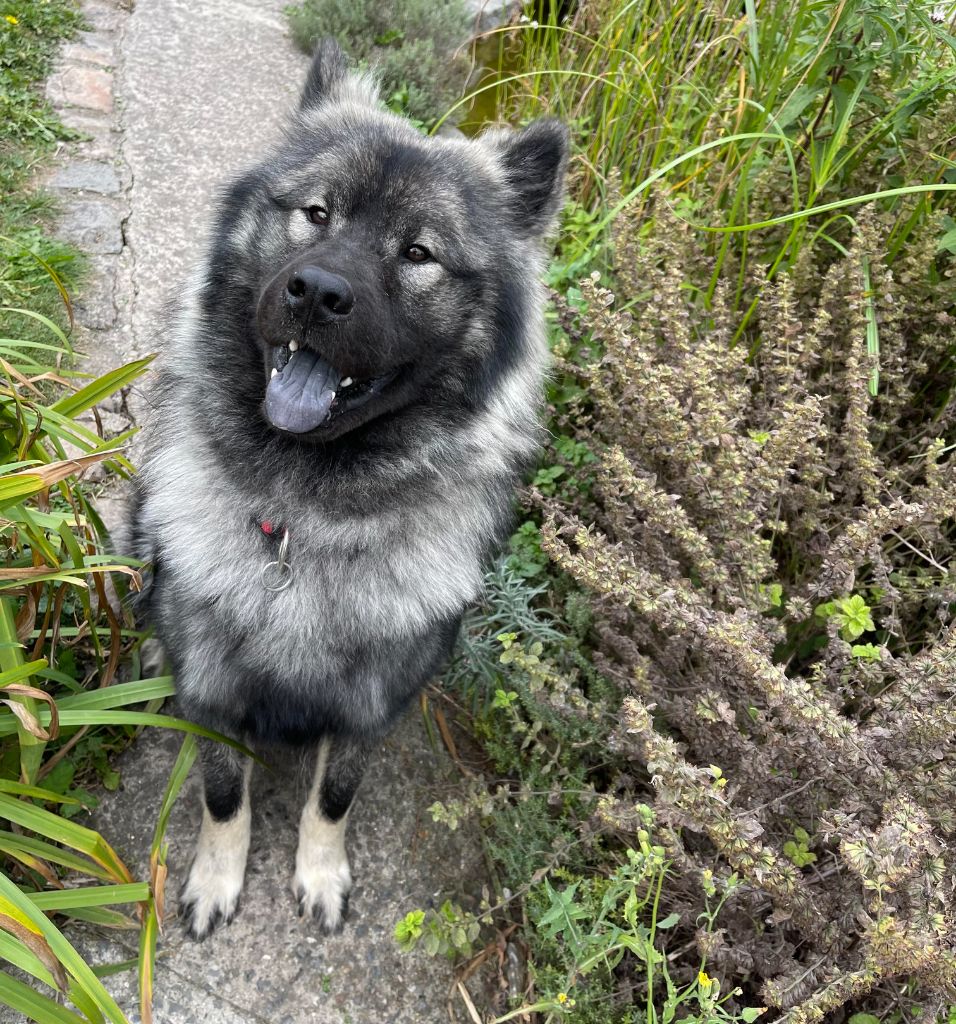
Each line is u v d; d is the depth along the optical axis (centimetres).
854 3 90
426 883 85
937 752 64
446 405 74
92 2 190
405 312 70
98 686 88
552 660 89
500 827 82
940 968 54
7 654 68
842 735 64
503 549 98
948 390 102
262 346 69
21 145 147
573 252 119
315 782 81
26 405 72
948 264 101
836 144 91
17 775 76
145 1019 62
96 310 124
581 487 103
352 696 76
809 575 93
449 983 79
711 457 90
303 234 71
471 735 96
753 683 73
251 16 205
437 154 75
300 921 80
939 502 77
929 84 91
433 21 196
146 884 64
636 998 74
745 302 109
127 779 85
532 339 80
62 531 69
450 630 80
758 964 68
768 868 62
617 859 77
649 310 95
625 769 87
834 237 107
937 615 85
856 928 65
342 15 194
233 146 163
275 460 71
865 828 60
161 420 77
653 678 85
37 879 74
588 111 146
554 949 76
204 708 77
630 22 138
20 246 110
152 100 168
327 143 74
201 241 78
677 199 115
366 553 73
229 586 72
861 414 84
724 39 121
